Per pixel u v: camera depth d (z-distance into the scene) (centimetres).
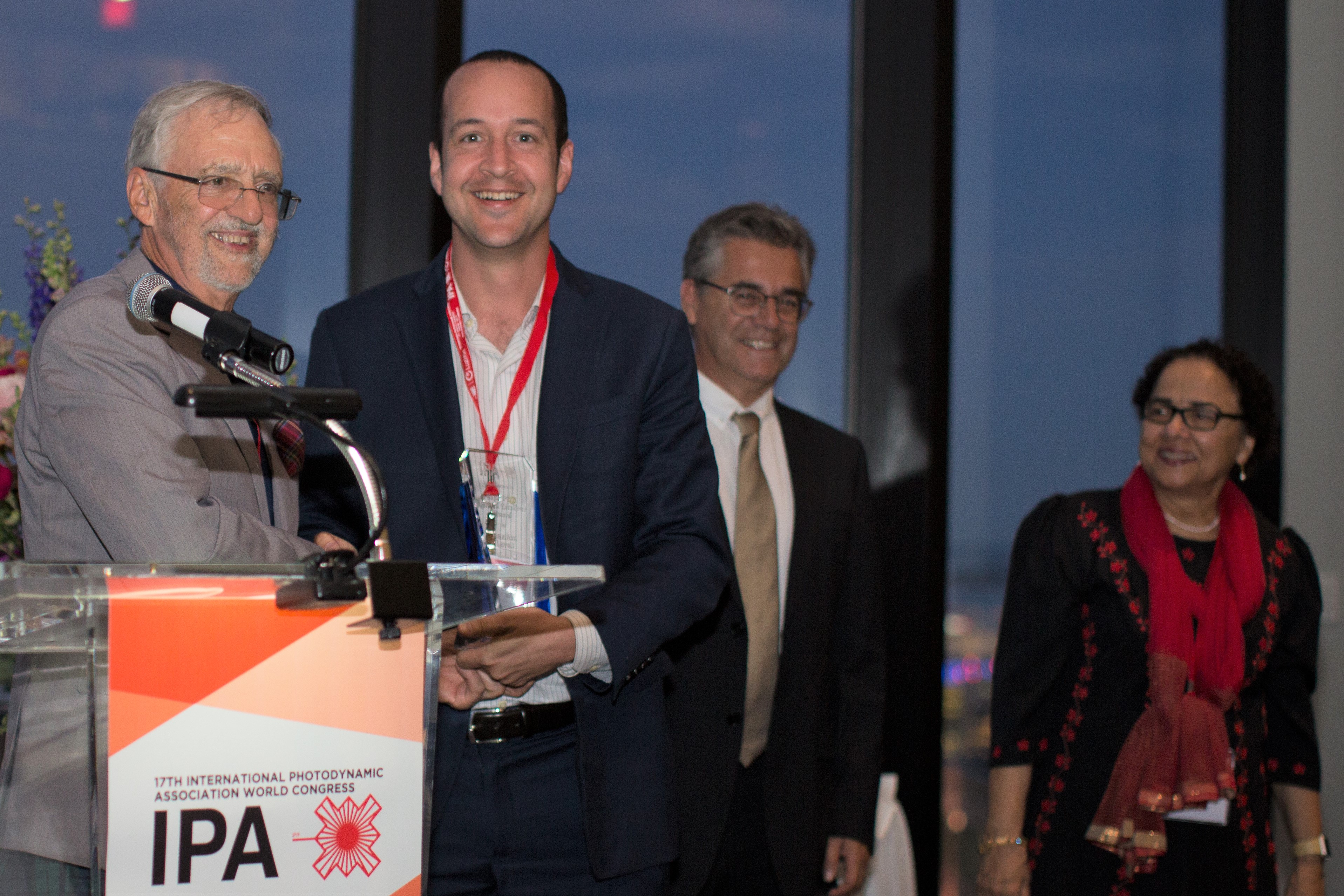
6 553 210
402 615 102
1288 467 347
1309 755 231
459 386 177
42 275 230
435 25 297
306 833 105
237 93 164
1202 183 355
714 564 172
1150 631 220
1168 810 212
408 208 296
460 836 162
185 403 100
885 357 329
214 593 103
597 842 162
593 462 171
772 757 220
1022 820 228
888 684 321
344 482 174
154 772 100
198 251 157
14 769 115
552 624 152
